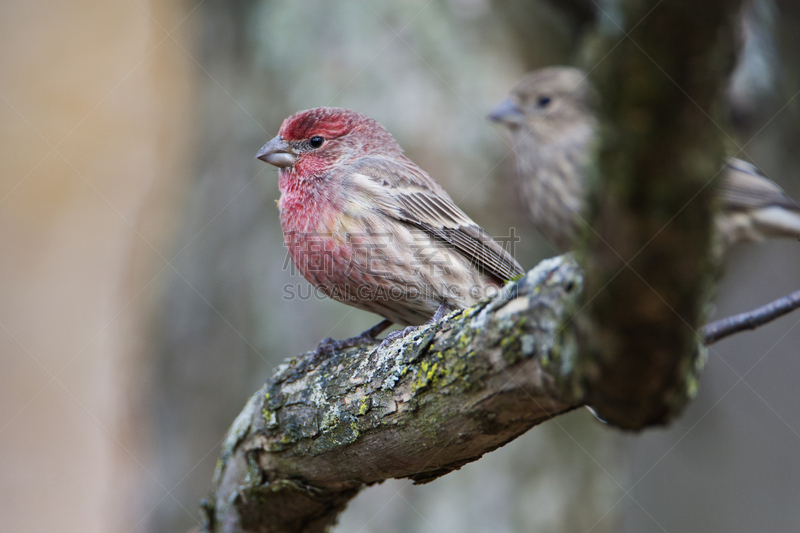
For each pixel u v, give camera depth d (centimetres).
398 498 971
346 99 1055
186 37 1321
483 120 1066
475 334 425
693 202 262
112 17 2003
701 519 1153
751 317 465
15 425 1764
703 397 1169
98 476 1744
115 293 1942
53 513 1683
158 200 1439
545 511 1015
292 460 591
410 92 1055
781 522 1125
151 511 1117
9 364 1845
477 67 1091
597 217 281
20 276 1931
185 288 1139
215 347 1090
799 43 1200
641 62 243
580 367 336
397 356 499
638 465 1199
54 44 1997
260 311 1055
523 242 1058
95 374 1834
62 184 1995
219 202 1138
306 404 566
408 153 1034
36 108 1988
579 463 1075
